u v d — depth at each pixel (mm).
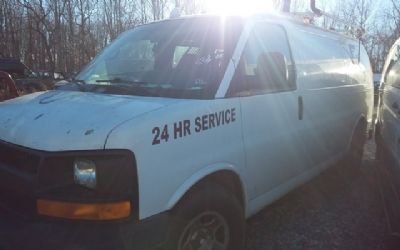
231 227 3283
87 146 2539
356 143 6230
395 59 5332
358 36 6871
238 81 3479
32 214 2637
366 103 6621
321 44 5145
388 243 3691
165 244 2746
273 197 4012
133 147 2594
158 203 2729
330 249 3920
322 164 5031
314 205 5031
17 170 2713
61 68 29953
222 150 3236
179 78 3436
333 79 5223
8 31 31609
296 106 4238
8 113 3121
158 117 2768
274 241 4066
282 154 4055
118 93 3336
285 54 4219
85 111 2859
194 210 2945
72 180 2580
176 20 4176
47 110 2980
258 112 3654
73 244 2486
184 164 2902
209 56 3557
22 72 22281
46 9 29953
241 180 3477
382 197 4453
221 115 3232
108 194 2533
